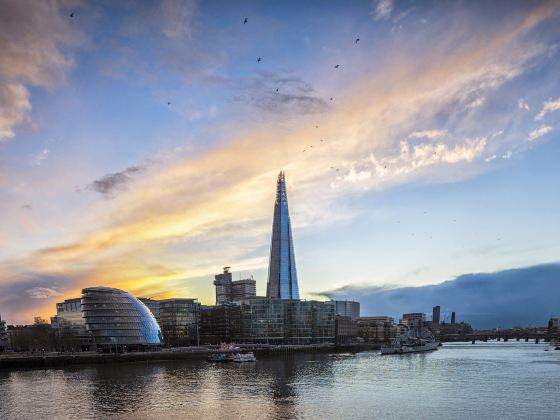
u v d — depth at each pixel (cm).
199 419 9538
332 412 10075
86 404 11131
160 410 10388
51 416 9975
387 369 19188
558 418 9469
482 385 13900
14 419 9794
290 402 11194
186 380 15375
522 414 9831
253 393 12506
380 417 9606
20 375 17325
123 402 11331
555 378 15600
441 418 9494
